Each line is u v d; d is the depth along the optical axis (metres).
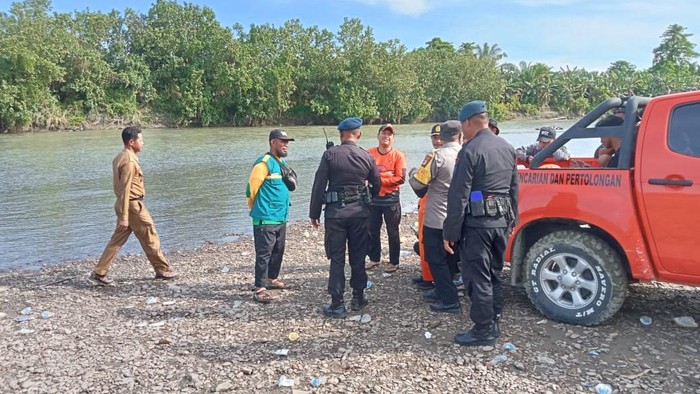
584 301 4.68
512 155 4.42
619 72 115.56
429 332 4.74
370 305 5.57
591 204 4.56
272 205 5.89
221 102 67.56
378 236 6.97
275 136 5.98
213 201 14.42
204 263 8.05
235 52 66.81
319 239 9.57
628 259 4.43
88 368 4.28
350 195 5.23
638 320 4.84
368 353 4.36
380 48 75.00
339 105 72.38
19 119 52.47
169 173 20.20
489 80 89.25
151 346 4.70
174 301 6.04
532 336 4.55
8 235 10.47
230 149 31.86
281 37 73.12
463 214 4.25
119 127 60.34
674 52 134.88
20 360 4.47
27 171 20.58
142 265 7.99
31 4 60.38
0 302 6.24
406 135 45.84
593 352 4.18
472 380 3.85
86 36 64.75
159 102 65.38
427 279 5.96
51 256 8.95
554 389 3.69
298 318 5.27
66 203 13.84
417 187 5.21
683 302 5.31
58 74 55.66
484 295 4.30
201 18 70.25
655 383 3.72
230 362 4.30
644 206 4.36
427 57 85.69
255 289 5.88
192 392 3.84
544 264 4.84
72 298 6.29
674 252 4.27
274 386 3.88
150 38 66.62
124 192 6.56
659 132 4.36
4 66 52.38
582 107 109.00
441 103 87.88
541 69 110.00
